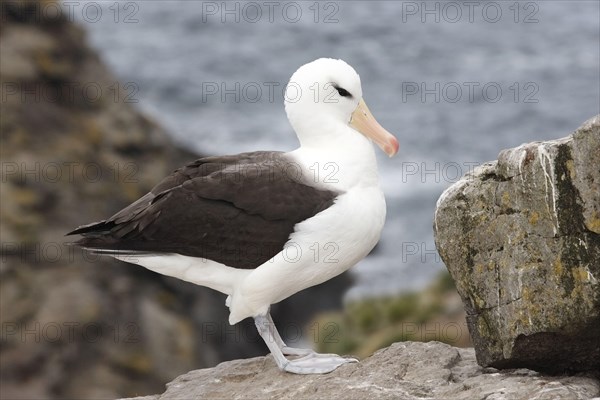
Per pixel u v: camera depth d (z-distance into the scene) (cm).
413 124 3359
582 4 5369
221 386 821
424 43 4547
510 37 4694
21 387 1373
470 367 777
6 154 1716
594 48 4519
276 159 846
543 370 749
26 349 1408
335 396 727
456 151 3123
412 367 777
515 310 707
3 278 1487
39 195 1667
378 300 1894
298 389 759
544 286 691
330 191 818
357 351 1708
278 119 3322
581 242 673
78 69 2017
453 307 1770
